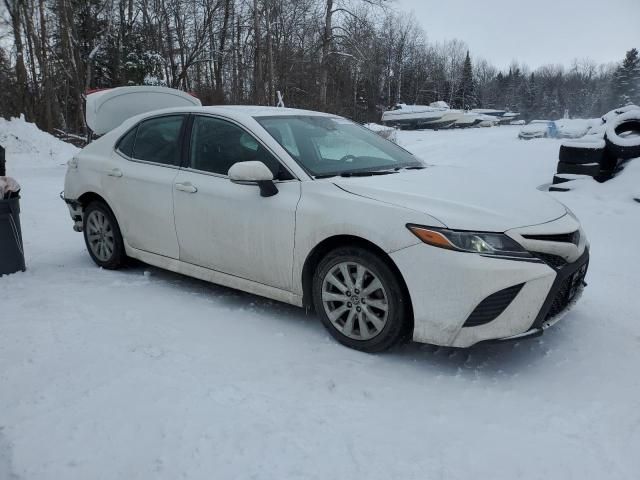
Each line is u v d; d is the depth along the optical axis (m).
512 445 2.48
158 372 3.05
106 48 28.94
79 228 5.28
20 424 2.55
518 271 2.97
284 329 3.73
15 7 25.73
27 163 16.53
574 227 3.38
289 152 3.79
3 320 3.71
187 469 2.27
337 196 3.44
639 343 3.59
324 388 2.95
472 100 98.25
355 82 34.84
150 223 4.46
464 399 2.88
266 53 29.06
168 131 4.50
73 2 27.08
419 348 3.48
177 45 31.08
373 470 2.29
